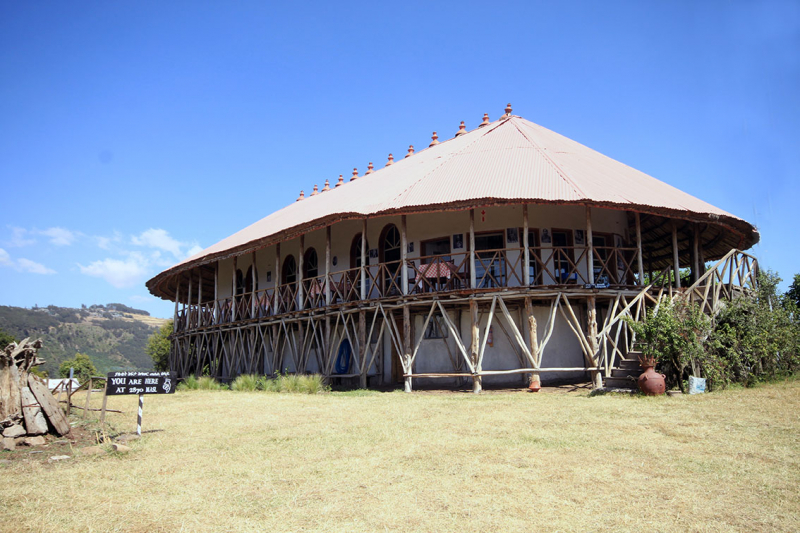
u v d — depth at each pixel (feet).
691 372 42.50
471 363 49.83
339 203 66.80
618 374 45.24
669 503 19.51
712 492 20.48
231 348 79.77
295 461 25.64
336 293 63.41
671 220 58.59
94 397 55.93
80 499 20.92
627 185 57.72
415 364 61.46
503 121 76.64
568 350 57.00
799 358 45.85
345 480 22.54
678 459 24.43
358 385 64.49
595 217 60.59
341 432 31.81
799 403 34.30
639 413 34.14
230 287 92.07
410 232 62.69
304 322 68.69
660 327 41.27
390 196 57.26
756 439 27.17
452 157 65.00
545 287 50.16
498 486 21.39
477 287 55.47
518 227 58.13
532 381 48.98
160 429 34.53
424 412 38.01
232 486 22.20
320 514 18.98
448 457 25.46
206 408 44.39
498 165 58.95
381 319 65.57
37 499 20.92
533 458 25.02
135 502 20.51
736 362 42.65
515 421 33.30
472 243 51.34
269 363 82.07
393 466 24.31
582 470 23.17
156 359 176.55
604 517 18.34
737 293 51.01
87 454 27.71
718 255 76.48
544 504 19.52
